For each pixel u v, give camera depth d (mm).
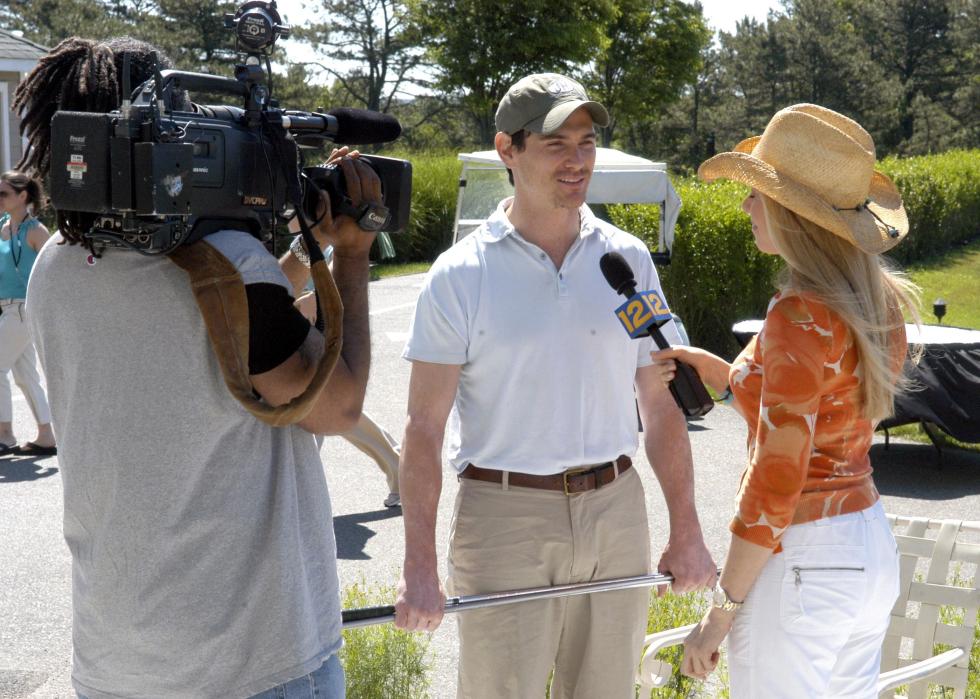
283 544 2150
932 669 3406
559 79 2977
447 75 48500
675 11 60500
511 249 2990
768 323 2625
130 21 57375
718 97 85000
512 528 2986
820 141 2611
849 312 2568
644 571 3119
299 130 2357
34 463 8281
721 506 7570
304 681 2180
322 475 2291
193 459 2096
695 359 3004
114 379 2102
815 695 2652
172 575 2102
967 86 68562
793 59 67812
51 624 5336
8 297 8320
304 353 2098
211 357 2090
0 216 8555
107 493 2123
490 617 2984
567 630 3107
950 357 8188
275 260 2127
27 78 2152
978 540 6840
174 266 2088
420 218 25891
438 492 2934
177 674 2111
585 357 2982
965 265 22531
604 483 3037
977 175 24984
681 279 13562
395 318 16125
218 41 56594
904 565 3654
